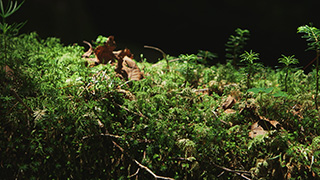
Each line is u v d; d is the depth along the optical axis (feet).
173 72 9.76
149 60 24.52
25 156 6.77
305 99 8.21
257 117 7.57
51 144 6.77
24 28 30.37
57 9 33.14
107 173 6.89
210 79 9.49
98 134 6.82
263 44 32.78
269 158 6.73
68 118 6.87
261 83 9.16
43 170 6.79
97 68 8.67
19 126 6.83
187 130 7.13
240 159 6.91
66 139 6.70
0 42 10.40
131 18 36.47
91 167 6.88
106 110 7.12
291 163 6.77
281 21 33.42
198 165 6.80
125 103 7.39
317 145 6.83
